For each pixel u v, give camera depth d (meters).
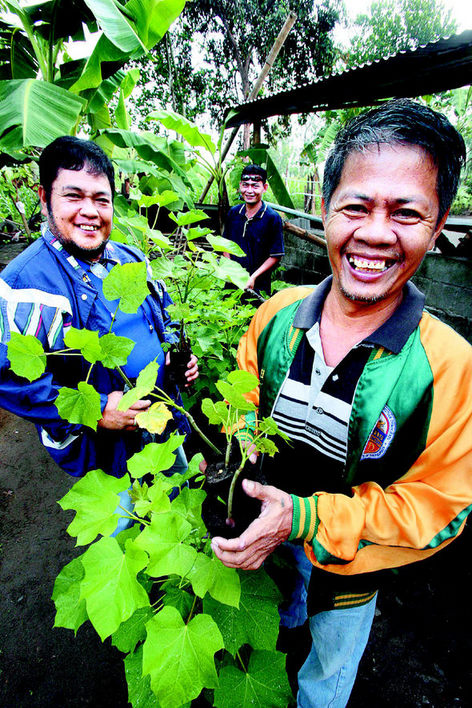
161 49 13.19
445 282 3.39
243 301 3.36
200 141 4.68
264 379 1.02
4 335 1.17
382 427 0.80
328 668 1.09
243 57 14.79
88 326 1.38
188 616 0.85
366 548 0.79
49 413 1.24
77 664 1.68
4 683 1.62
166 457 0.82
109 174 1.38
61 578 0.93
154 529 0.75
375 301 0.76
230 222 3.71
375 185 0.65
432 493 0.72
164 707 0.64
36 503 2.48
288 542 1.11
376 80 2.83
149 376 0.74
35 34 3.65
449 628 1.75
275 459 1.06
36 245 1.34
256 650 0.90
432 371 0.74
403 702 1.52
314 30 14.23
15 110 2.52
